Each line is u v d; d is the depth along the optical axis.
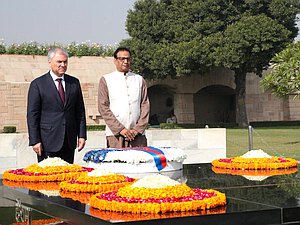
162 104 38.47
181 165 6.50
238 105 33.25
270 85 20.39
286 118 36.12
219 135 13.05
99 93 6.97
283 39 29.05
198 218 3.63
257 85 35.84
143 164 6.02
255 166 6.46
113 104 6.90
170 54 29.50
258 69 31.75
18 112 28.23
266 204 4.06
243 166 6.51
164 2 32.69
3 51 29.88
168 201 3.82
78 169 5.91
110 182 4.94
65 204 4.21
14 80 28.52
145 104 7.07
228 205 4.01
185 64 29.19
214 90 38.84
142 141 6.86
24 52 30.09
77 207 4.06
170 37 31.91
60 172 5.77
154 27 31.36
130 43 31.33
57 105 6.57
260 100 35.84
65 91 6.62
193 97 36.44
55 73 6.59
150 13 31.70
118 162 6.02
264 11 30.98
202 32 30.78
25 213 4.96
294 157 15.16
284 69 19.75
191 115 34.75
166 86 34.53
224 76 35.72
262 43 28.91
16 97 28.27
